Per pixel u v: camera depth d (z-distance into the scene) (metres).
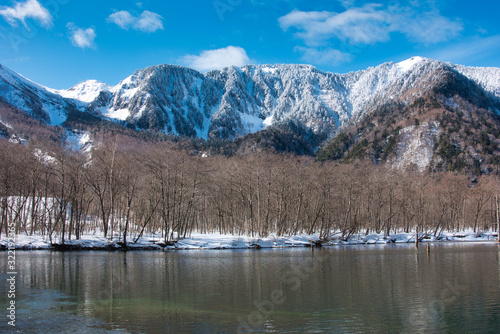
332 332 21.17
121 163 62.09
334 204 76.88
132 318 23.45
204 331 21.08
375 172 87.00
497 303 26.88
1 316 23.62
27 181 64.94
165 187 67.38
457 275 37.81
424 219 101.44
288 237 68.25
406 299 28.31
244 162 75.88
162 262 45.97
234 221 84.00
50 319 23.14
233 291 30.98
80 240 57.12
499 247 67.50
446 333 20.98
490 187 96.75
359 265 44.66
